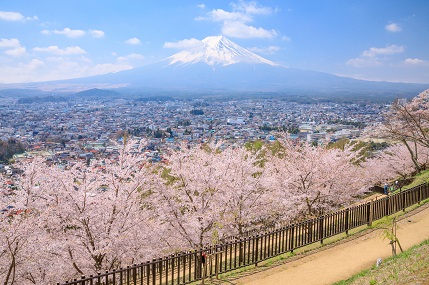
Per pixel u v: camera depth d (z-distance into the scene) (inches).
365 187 1035.9
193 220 730.8
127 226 674.2
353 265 483.2
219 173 808.9
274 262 504.7
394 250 493.7
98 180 690.2
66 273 636.7
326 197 925.8
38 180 654.5
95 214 649.0
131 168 717.3
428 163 1424.7
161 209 739.4
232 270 482.9
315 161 899.4
